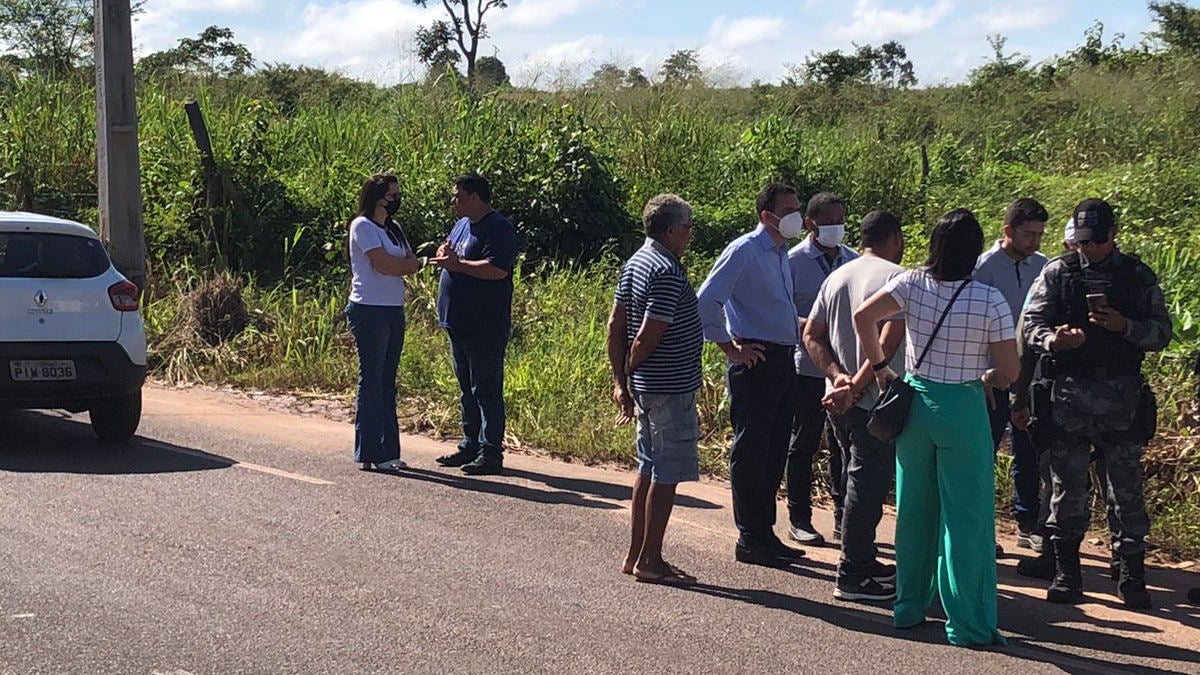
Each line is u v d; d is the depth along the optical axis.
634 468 9.03
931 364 5.45
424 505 7.57
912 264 13.55
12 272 8.48
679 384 6.13
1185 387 8.70
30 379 8.42
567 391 10.27
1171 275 11.05
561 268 14.30
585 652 5.23
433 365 11.34
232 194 14.73
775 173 17.11
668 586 6.24
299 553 6.44
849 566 6.12
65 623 5.28
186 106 14.67
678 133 17.59
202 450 8.88
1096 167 20.70
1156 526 7.45
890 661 5.30
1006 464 8.27
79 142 16.41
